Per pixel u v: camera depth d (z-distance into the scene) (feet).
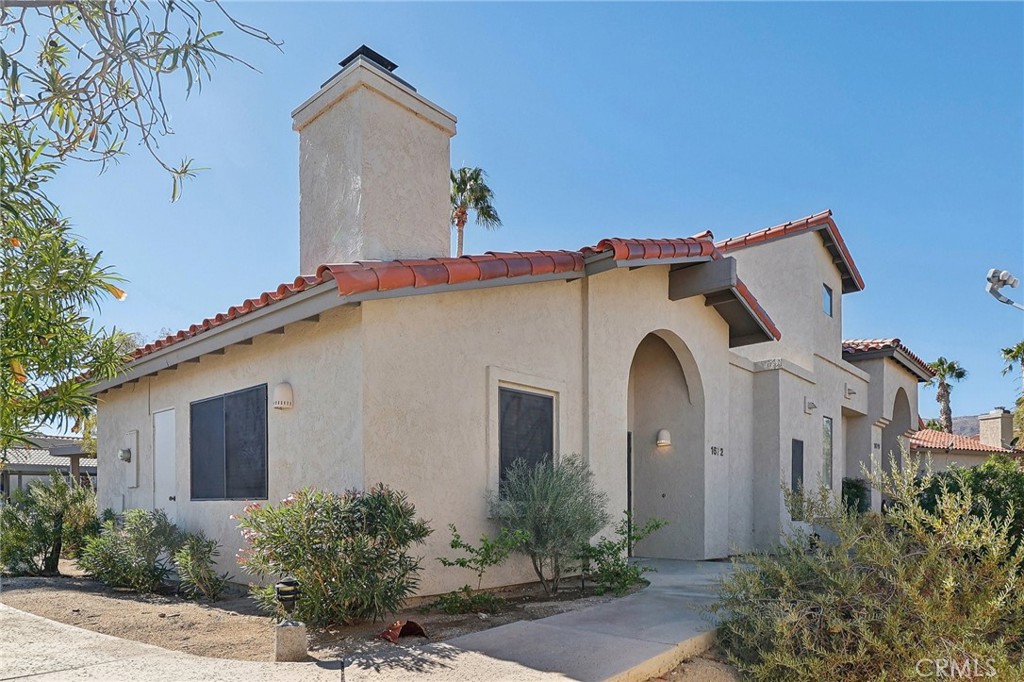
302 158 34.35
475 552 26.84
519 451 31.60
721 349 47.78
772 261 62.18
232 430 33.60
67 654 20.04
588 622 23.99
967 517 21.29
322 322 28.14
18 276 10.36
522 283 31.42
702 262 41.19
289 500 23.72
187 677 17.58
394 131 31.73
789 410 52.80
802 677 19.34
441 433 27.91
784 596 21.40
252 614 26.53
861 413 71.77
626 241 33.99
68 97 11.03
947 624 19.13
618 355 37.63
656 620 24.34
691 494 44.39
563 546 28.99
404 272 25.66
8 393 10.90
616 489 36.68
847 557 21.56
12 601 29.84
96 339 12.27
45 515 41.04
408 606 25.95
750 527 50.39
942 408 170.30
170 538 33.35
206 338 32.86
